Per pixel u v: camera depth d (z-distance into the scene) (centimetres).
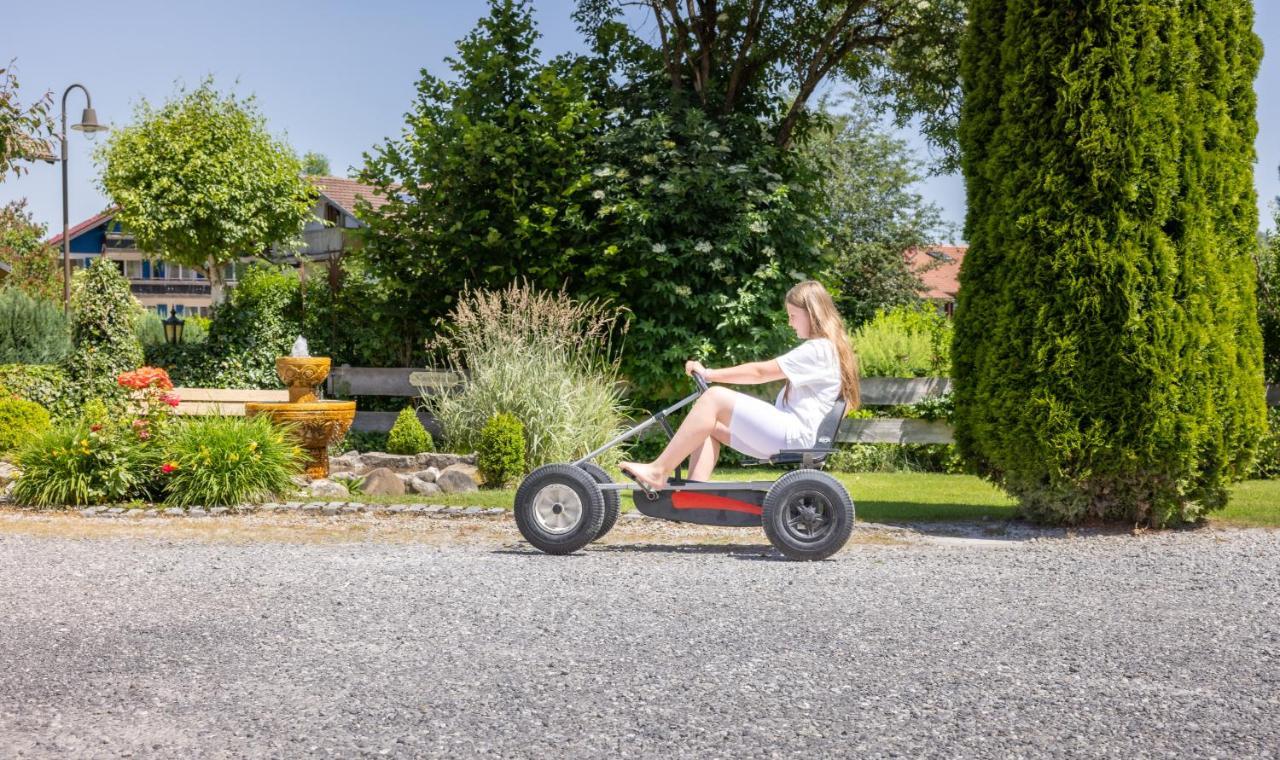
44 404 1047
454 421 941
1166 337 617
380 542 583
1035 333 638
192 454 710
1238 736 276
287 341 1203
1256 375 661
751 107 1287
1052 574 485
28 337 1399
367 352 1193
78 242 4488
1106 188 621
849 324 2317
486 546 569
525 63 1199
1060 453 636
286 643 357
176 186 2014
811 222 1177
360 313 1220
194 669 328
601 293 1112
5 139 932
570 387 936
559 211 1140
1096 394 628
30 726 278
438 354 1181
